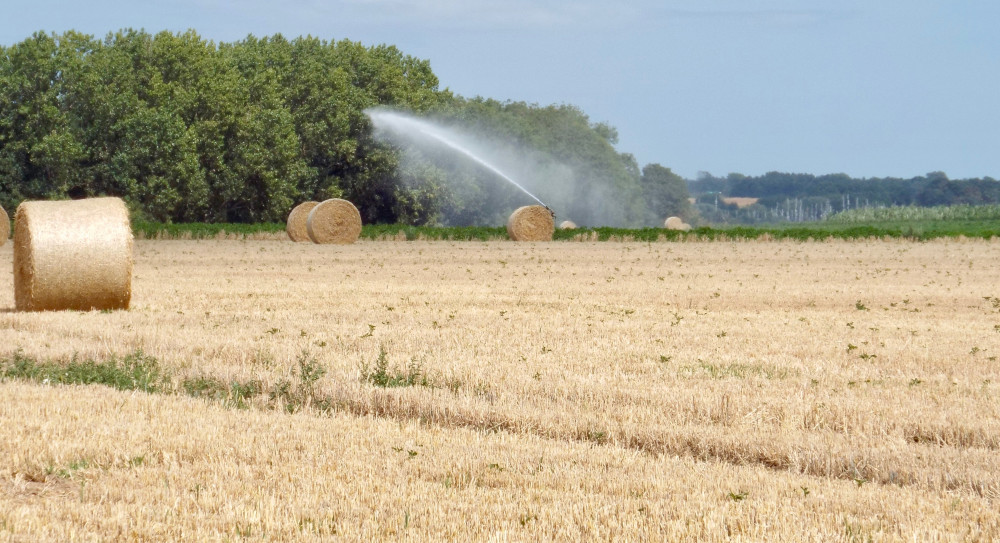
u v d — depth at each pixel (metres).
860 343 23.84
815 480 12.23
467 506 10.65
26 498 11.03
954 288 40.47
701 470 12.62
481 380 18.11
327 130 124.44
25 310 29.61
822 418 15.30
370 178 127.94
